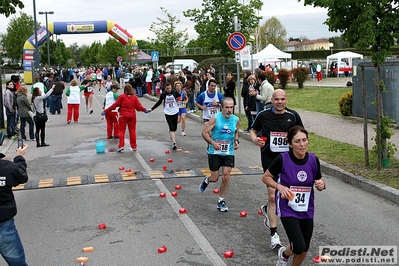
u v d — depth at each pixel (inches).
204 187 319.0
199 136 644.7
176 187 366.3
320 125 667.4
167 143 586.9
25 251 247.3
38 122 577.3
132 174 413.7
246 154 506.3
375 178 363.6
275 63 2054.6
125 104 524.4
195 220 290.2
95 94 1577.3
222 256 232.8
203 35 1074.1
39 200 344.8
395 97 622.2
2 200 184.2
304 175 189.3
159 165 455.5
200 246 246.7
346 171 388.5
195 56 2640.3
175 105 536.7
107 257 235.1
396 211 302.7
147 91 1465.3
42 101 579.5
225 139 300.7
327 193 347.6
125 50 2417.6
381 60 374.3
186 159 483.5
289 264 221.1
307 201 191.2
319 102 978.7
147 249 244.4
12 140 638.5
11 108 652.1
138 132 692.1
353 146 497.0
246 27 1098.1
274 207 240.4
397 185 342.3
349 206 314.7
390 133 387.5
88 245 252.8
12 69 2829.7
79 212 312.7
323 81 1660.9
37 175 426.0
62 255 239.9
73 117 908.6
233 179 395.9
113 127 691.4
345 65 1900.8
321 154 461.7
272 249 239.8
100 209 318.0
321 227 273.7
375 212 301.1
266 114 255.9
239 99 689.6
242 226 278.4
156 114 945.5
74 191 366.6
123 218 297.4
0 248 186.2
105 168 445.7
